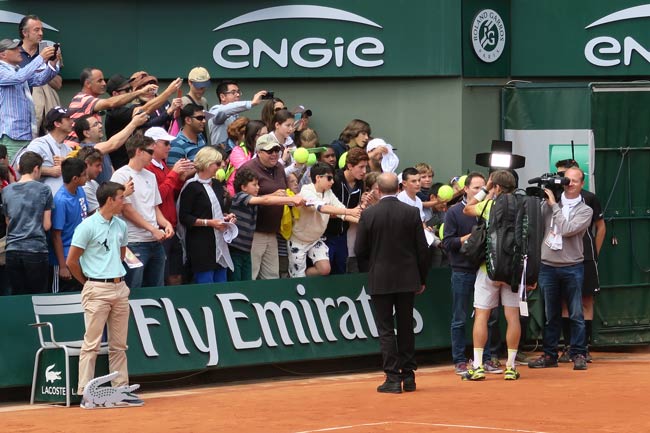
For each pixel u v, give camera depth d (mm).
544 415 13266
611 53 23094
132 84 19312
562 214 18375
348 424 12664
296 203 17188
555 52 22938
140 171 16250
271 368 18422
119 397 14547
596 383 16406
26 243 15273
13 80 17516
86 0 21922
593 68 23078
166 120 18406
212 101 22344
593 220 19766
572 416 13180
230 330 17031
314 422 12859
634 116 21188
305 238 18047
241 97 22516
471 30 22141
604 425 12492
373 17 22328
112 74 22062
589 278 19641
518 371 18234
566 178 18344
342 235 18750
